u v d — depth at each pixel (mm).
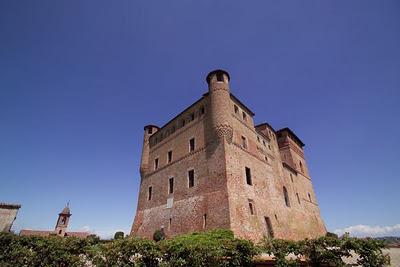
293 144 45344
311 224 37750
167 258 8664
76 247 11789
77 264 11336
